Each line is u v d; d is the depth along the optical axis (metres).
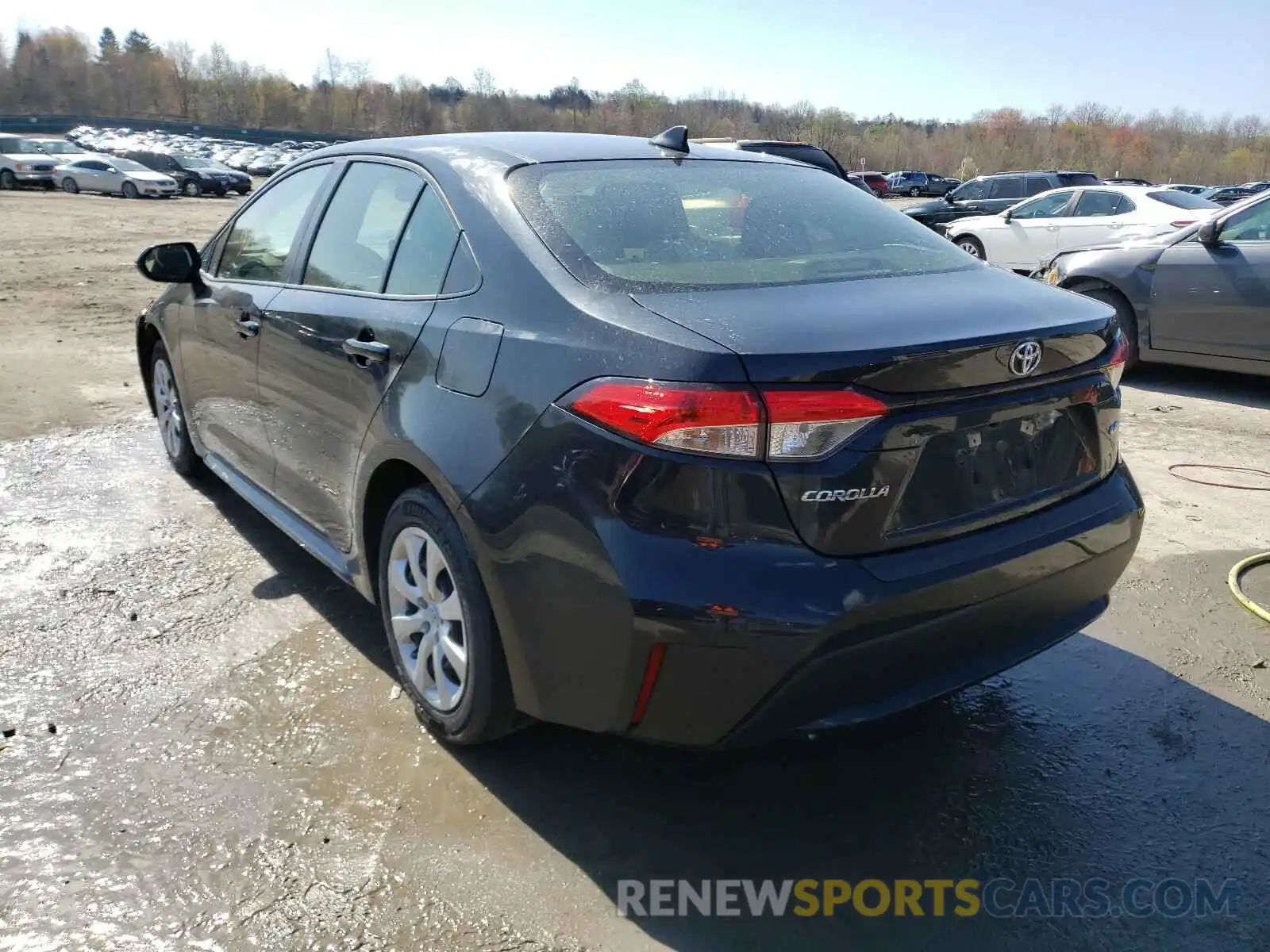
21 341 8.62
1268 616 3.80
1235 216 7.24
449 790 2.71
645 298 2.39
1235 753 2.97
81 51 126.12
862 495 2.17
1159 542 4.56
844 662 2.20
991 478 2.44
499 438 2.42
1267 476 5.50
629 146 3.32
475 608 2.57
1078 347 2.54
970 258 3.10
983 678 2.49
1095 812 2.69
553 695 2.42
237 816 2.58
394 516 2.90
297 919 2.25
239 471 4.20
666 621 2.13
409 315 2.84
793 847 2.54
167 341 4.76
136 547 4.29
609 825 2.59
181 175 36.97
